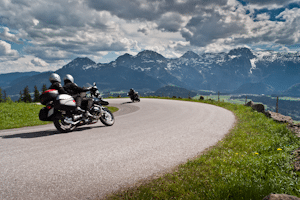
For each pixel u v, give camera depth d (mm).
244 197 2768
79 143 5574
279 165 3842
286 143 5355
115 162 4238
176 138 6461
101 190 3072
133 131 7418
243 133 7000
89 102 7410
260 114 11500
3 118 11258
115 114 14523
